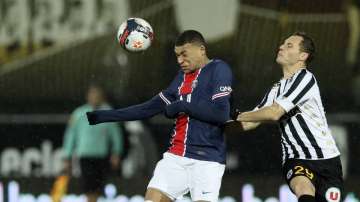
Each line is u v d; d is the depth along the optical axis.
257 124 26.92
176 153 26.58
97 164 43.97
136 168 45.56
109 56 46.69
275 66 45.88
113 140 44.31
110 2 46.69
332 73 46.16
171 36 46.38
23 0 46.94
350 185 44.91
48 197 45.56
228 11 46.19
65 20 47.00
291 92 25.81
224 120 25.64
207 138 26.27
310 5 45.94
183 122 26.48
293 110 26.19
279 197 44.75
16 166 46.50
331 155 26.33
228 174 45.81
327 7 45.97
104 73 46.66
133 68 46.59
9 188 45.72
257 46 45.97
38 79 46.88
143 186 44.78
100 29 46.78
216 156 26.36
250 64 45.97
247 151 46.03
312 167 26.20
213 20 46.25
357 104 46.00
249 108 45.75
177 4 46.41
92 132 43.91
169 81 46.47
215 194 26.19
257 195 44.97
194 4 46.38
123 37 27.02
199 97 26.19
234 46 46.09
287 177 26.48
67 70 46.84
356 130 45.78
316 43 46.06
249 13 46.06
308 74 26.25
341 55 46.03
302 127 26.12
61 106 46.97
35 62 46.88
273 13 45.97
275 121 25.97
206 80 26.22
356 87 46.00
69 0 46.94
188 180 26.55
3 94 46.91
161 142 46.41
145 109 26.95
